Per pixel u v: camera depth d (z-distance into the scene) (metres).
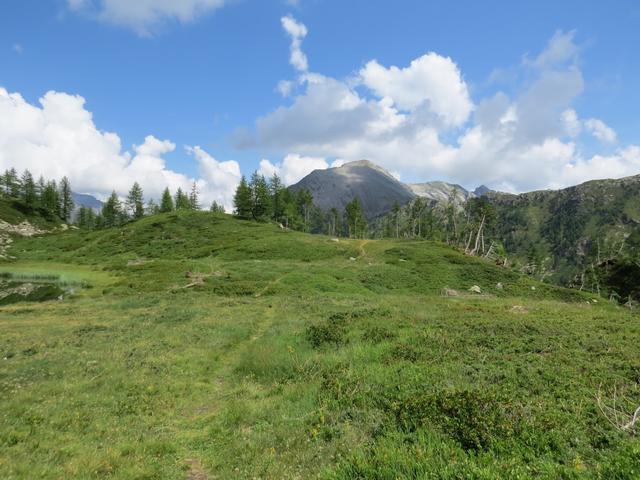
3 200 128.00
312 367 14.77
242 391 13.70
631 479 5.77
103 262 76.62
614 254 127.25
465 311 26.28
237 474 7.96
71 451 9.05
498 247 96.19
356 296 40.53
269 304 35.44
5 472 7.80
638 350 13.71
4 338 22.55
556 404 9.40
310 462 7.90
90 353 18.61
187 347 20.19
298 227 129.25
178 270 56.12
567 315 22.72
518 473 6.05
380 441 8.00
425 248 78.56
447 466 6.48
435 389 10.63
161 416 11.69
